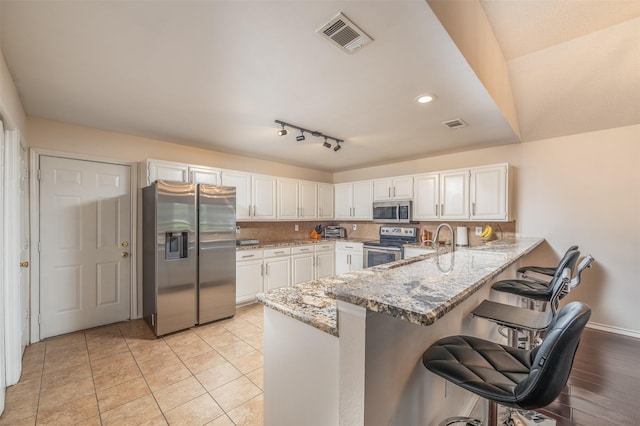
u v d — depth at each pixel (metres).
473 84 2.01
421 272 1.36
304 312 1.17
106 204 3.17
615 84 2.54
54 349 2.59
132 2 1.26
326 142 3.31
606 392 1.98
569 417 1.74
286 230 5.17
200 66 1.81
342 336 0.96
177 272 3.03
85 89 2.13
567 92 2.75
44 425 1.66
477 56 1.88
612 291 3.01
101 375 2.17
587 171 3.15
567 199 3.26
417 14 1.32
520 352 1.23
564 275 1.74
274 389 1.36
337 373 1.06
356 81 1.99
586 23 2.07
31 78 1.96
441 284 1.09
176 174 3.45
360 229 5.49
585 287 3.15
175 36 1.51
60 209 2.88
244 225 4.55
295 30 1.45
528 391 0.86
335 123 2.86
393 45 1.57
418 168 4.60
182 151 3.76
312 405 1.16
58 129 2.86
